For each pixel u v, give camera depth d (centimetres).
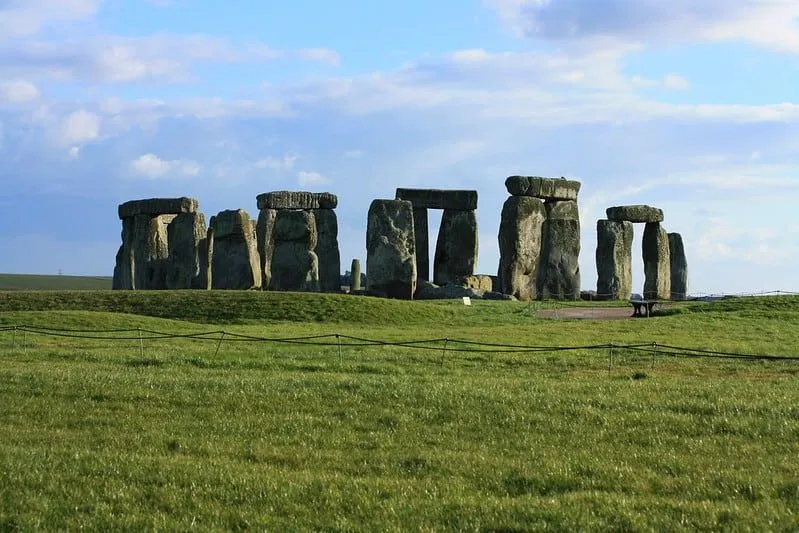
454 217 7769
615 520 1556
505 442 2092
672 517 1576
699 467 1866
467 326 5088
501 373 3138
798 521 1538
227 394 2547
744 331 4572
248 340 3994
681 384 2778
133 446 2061
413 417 2312
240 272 7375
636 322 4950
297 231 7288
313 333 4394
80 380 2736
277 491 1734
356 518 1608
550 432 2175
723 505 1636
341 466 1914
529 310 5803
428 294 7025
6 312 5150
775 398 2472
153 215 7844
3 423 2273
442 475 1848
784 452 1975
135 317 4969
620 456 1961
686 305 5728
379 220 7000
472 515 1597
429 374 3053
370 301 5528
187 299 5600
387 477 1841
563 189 7356
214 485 1775
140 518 1612
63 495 1734
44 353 3519
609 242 7519
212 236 7525
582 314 5706
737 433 2133
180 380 2744
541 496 1720
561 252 7275
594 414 2309
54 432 2180
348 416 2320
